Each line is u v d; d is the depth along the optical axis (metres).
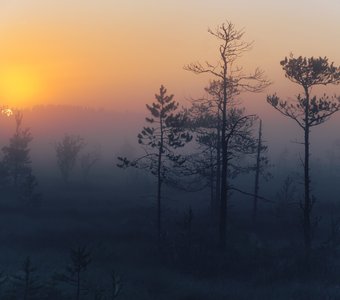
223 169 29.62
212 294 20.52
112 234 35.66
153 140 34.25
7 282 18.67
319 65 27.36
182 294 20.53
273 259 26.77
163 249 29.34
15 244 31.88
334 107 28.05
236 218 41.75
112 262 26.42
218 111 36.97
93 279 21.38
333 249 28.84
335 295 19.78
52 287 17.89
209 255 27.23
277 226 39.03
